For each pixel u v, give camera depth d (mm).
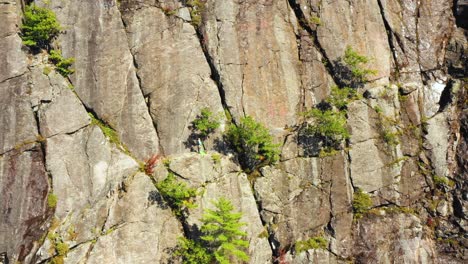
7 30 16828
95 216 16188
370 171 18031
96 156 16719
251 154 17781
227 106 18031
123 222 16281
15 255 15609
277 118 18281
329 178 17891
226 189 17219
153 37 18109
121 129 17312
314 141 18203
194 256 15883
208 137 17719
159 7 18359
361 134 18312
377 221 17641
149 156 17234
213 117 17797
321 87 18797
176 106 17734
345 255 17297
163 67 17953
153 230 16391
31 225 15852
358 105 18578
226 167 17469
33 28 16875
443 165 18281
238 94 18156
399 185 18062
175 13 18391
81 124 16906
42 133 16516
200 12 18562
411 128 18672
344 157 18078
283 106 18406
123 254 16000
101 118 17266
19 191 15984
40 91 16750
